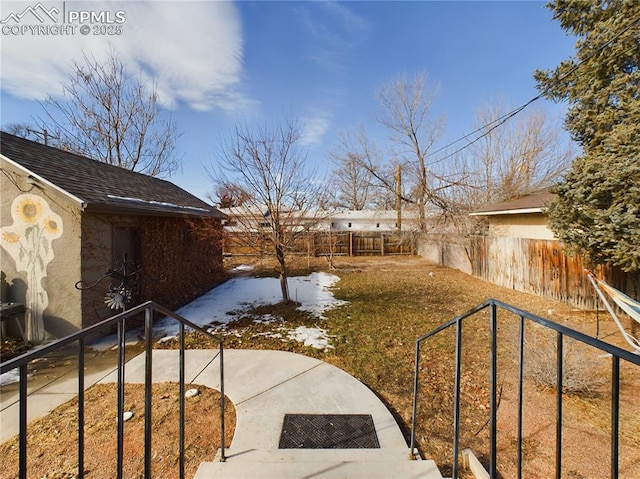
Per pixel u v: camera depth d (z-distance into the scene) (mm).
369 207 25422
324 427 2811
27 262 4906
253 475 2123
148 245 6324
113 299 4762
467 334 5270
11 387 3531
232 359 4273
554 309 6762
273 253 7234
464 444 2639
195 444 2570
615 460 945
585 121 6344
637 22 5449
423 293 8539
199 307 7191
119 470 1291
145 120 14422
